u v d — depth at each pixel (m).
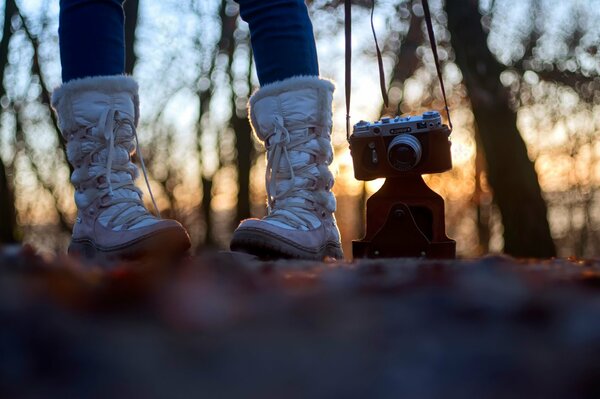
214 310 0.94
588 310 0.95
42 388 0.63
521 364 0.72
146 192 13.53
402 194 2.50
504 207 8.96
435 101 13.02
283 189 2.48
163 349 0.77
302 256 2.41
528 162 8.93
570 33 10.94
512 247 8.95
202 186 14.27
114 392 0.62
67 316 0.89
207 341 0.82
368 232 2.53
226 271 1.31
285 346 0.80
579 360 0.74
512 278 1.33
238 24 13.11
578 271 1.57
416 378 0.67
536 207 8.90
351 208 16.94
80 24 2.46
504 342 0.82
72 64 2.47
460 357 0.75
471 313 0.97
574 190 16.44
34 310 0.87
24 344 0.72
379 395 0.63
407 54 11.95
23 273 1.22
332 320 0.94
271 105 2.49
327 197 2.50
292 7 2.51
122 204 2.42
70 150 2.45
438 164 2.46
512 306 0.98
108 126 2.42
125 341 0.79
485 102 8.88
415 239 2.45
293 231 2.40
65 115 2.44
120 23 2.55
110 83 2.45
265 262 2.04
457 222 17.20
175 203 13.96
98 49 2.47
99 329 0.84
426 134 2.46
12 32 10.98
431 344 0.81
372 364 0.72
